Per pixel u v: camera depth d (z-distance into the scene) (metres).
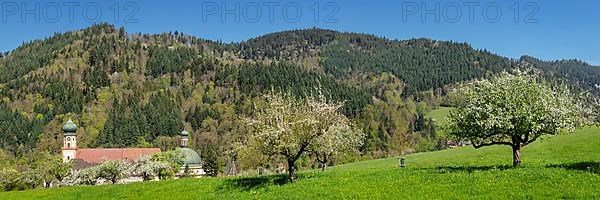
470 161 54.78
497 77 41.28
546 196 29.39
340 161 129.62
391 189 34.81
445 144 162.12
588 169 35.25
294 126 40.16
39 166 116.50
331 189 36.81
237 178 47.34
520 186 32.06
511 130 39.53
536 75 40.53
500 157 55.97
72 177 107.00
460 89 42.19
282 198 36.19
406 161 73.75
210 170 155.88
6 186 112.19
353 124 56.78
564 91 40.00
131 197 45.25
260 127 41.00
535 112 38.47
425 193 32.84
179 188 45.50
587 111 39.38
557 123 38.50
